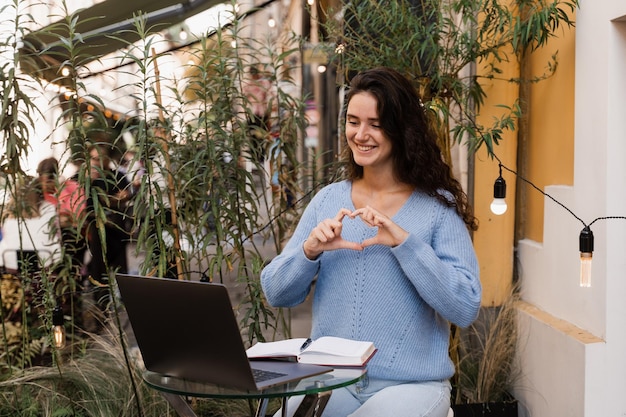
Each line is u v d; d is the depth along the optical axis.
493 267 4.21
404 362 2.47
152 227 3.73
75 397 3.88
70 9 5.64
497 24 3.83
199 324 2.08
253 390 2.06
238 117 3.89
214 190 3.82
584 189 3.37
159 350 2.23
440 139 3.80
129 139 5.59
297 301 2.63
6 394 3.86
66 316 4.55
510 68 4.07
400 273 2.49
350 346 2.32
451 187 2.61
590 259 2.74
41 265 3.96
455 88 3.88
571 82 3.58
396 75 2.54
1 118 3.51
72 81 3.50
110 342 4.12
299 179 4.32
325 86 8.66
